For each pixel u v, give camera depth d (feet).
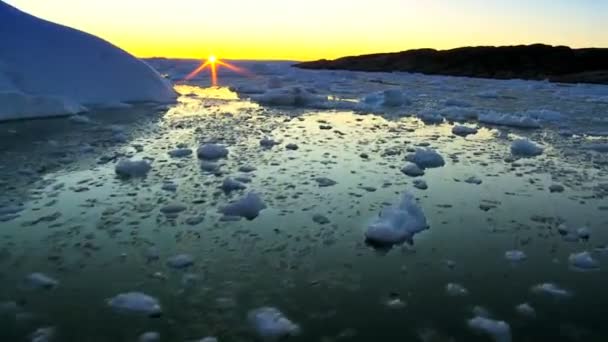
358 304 6.54
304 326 6.01
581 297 6.77
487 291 6.93
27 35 27.27
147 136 18.12
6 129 19.19
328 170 13.35
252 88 42.39
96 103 27.89
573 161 15.29
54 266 7.50
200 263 7.66
